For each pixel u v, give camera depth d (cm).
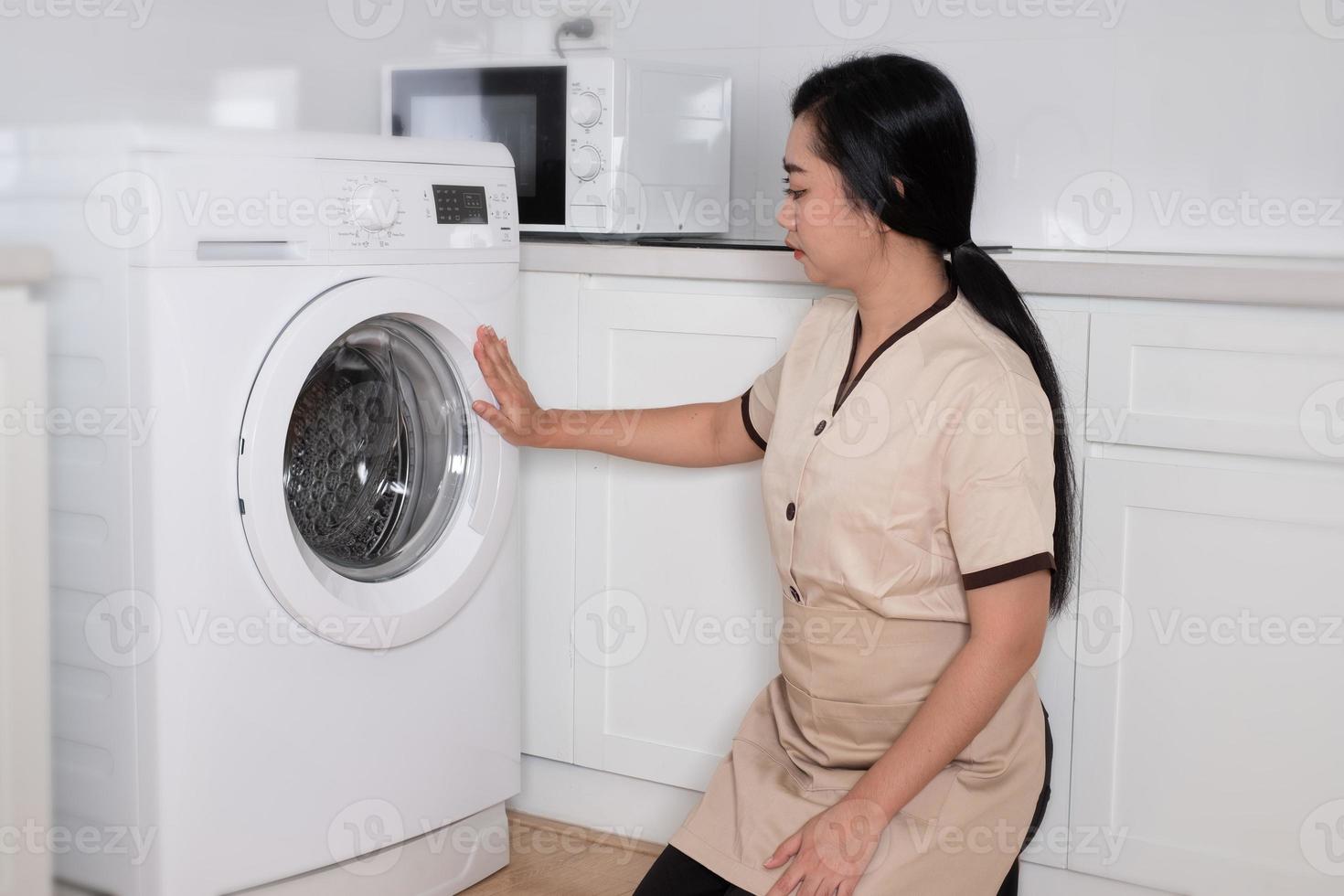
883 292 134
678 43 255
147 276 144
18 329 145
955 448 124
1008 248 216
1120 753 168
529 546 206
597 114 211
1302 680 158
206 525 151
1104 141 220
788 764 140
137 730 151
